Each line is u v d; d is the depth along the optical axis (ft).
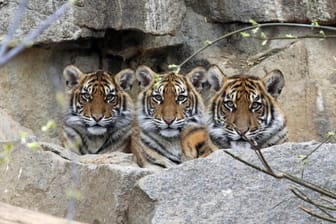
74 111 46.42
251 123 42.65
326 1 45.65
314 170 32.48
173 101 45.62
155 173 33.01
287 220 31.22
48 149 37.96
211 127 43.47
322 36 30.76
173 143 45.96
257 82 43.75
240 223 31.04
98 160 38.27
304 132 45.88
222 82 44.14
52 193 36.27
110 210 33.68
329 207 28.84
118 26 45.73
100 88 46.42
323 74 46.01
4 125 45.16
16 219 25.63
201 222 30.99
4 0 44.06
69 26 44.73
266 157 32.89
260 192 31.86
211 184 32.07
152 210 31.63
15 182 37.11
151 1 46.32
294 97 46.32
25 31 44.24
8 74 46.37
